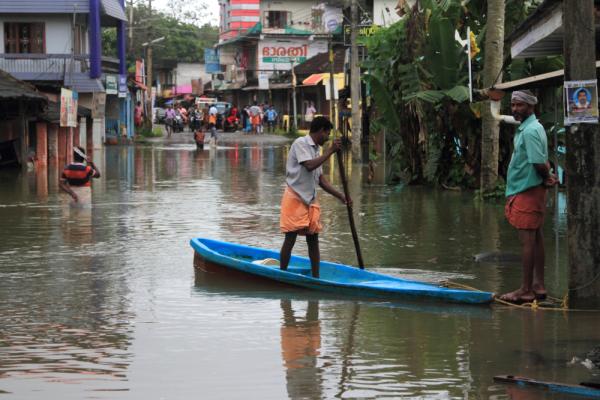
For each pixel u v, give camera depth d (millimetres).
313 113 59156
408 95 22734
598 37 12320
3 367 7785
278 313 9766
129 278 11688
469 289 10922
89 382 7375
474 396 7000
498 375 7500
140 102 71438
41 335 8852
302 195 11141
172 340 8680
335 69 63250
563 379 7395
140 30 86562
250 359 8039
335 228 16391
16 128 31000
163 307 10062
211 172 30297
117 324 9297
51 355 8156
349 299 10477
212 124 46562
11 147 31062
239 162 35531
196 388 7227
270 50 74500
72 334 8883
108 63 46500
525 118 10055
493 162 20656
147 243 14570
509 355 8117
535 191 10000
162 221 17328
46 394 7078
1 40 42000
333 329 9086
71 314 9734
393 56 24438
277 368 7766
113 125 53469
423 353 8195
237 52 82625
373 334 8875
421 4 23688
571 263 9789
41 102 30156
